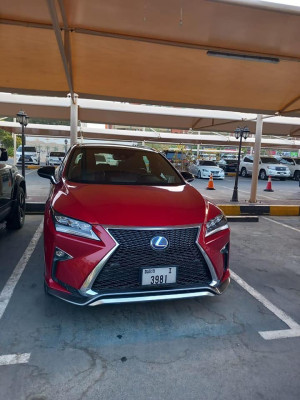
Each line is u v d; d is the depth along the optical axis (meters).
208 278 2.81
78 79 5.91
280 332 2.84
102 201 2.87
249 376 2.27
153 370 2.29
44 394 2.04
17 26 3.88
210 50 4.42
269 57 4.57
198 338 2.70
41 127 15.80
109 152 4.23
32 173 18.66
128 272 2.58
